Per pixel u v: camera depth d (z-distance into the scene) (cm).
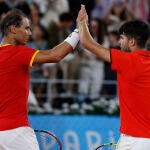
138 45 1602
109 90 3394
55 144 1998
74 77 3375
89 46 1580
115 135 2388
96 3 3628
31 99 3120
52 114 3059
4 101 1609
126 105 1562
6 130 1603
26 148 1619
